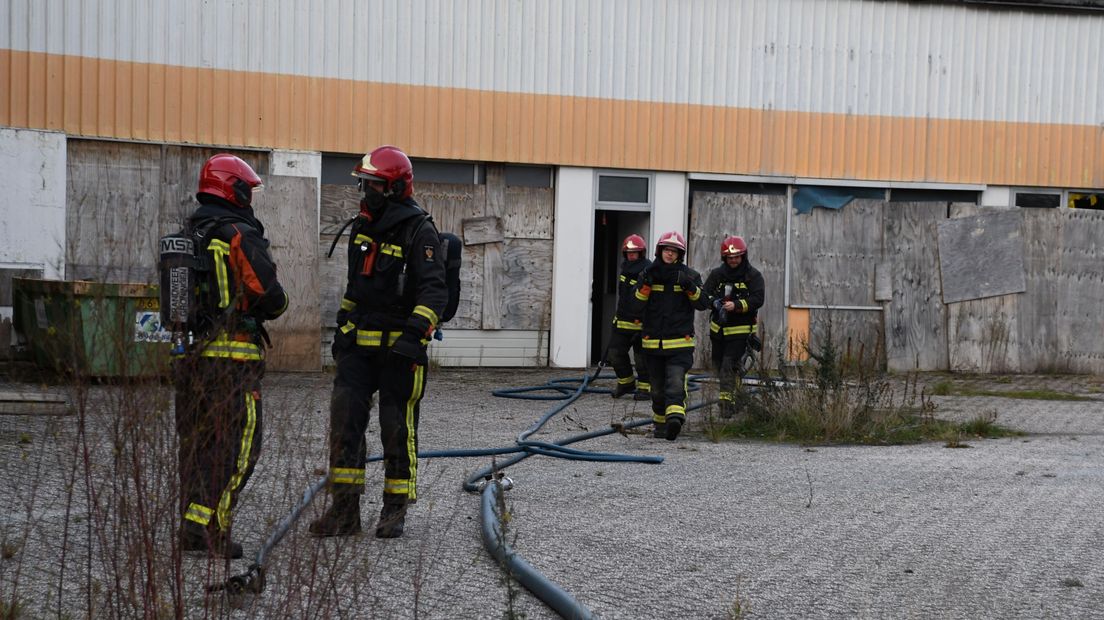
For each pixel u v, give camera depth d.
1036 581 5.61
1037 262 18.16
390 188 6.01
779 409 10.86
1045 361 18.19
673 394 10.04
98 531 4.13
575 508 7.02
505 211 16.56
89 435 5.07
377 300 5.99
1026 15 18.27
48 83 14.30
